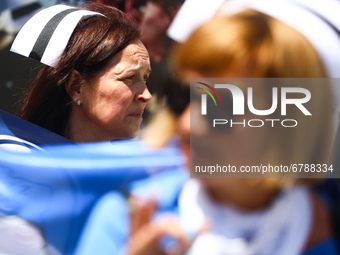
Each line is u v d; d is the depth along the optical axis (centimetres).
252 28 300
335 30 315
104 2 827
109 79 646
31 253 440
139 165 390
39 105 682
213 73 311
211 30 305
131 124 660
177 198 360
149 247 360
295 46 300
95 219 401
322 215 348
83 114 666
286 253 339
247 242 339
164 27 762
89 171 421
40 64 796
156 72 684
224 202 346
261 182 333
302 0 320
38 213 441
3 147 520
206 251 341
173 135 374
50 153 465
